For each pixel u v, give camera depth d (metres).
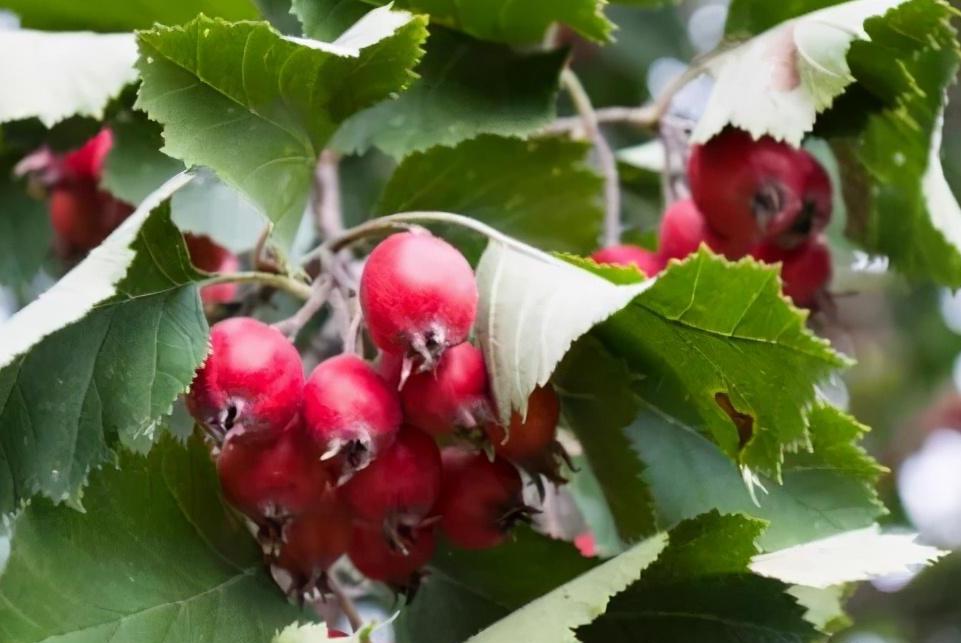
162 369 0.62
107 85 0.67
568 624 0.62
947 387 1.18
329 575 0.66
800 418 0.62
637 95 0.91
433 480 0.63
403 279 0.62
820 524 0.65
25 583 0.61
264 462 0.62
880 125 0.68
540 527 0.68
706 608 0.64
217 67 0.63
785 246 0.68
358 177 0.78
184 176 0.63
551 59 0.68
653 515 0.66
